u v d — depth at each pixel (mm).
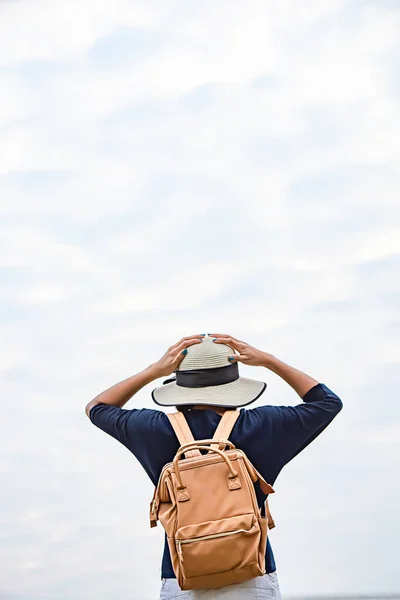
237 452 1833
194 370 1960
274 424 1888
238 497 1786
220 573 1759
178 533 1752
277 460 1892
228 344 2014
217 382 1958
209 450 1840
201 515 1770
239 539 1744
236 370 2006
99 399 2049
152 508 1877
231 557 1742
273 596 1858
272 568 1917
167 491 1838
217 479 1804
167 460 1908
